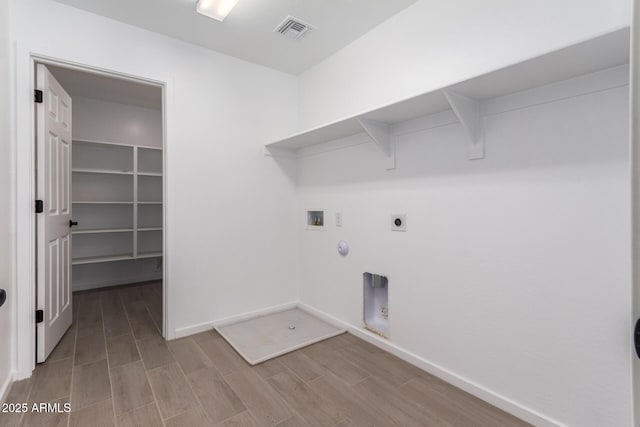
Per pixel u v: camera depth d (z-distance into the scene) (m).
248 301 2.83
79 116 3.79
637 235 0.58
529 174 1.50
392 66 2.19
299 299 3.15
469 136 1.66
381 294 2.39
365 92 2.40
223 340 2.41
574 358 1.38
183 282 2.48
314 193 2.92
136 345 2.32
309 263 3.00
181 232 2.47
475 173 1.71
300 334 2.49
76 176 3.81
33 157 1.93
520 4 1.53
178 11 2.10
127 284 4.11
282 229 3.05
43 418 1.52
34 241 1.95
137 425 1.49
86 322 2.76
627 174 1.23
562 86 1.39
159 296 3.57
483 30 1.68
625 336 1.25
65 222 2.47
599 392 1.31
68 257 2.56
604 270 1.29
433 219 1.93
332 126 2.22
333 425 1.50
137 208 4.03
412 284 2.06
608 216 1.28
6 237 1.74
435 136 1.91
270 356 2.12
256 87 2.88
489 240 1.66
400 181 2.13
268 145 2.90
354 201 2.49
